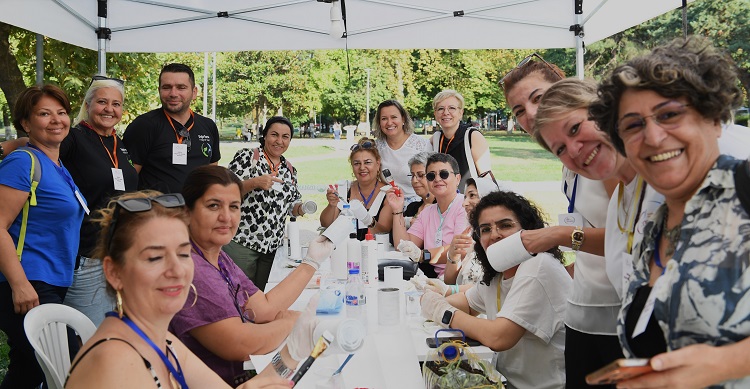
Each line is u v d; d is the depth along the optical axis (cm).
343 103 3014
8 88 753
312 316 182
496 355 252
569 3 536
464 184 510
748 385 110
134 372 133
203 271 218
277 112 3069
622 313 133
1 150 339
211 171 235
